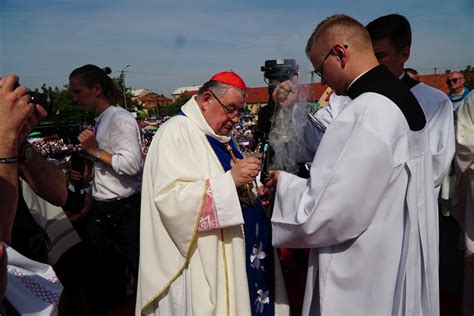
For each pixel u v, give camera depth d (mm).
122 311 3486
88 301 3074
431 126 2473
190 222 1923
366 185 1601
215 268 1999
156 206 1989
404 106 1713
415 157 1728
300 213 1725
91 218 3342
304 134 2232
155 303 2158
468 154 2789
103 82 3326
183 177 1972
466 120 2848
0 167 1312
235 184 1921
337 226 1649
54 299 1325
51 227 2045
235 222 1904
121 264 3438
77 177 3428
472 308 2963
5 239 1313
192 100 2260
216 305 1992
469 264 2930
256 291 2158
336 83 1862
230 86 2102
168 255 2055
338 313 1760
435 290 1869
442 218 3738
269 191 2203
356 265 1725
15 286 1270
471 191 2824
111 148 3234
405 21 2484
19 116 1341
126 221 3336
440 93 2586
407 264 1706
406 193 1710
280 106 2125
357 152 1603
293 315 3283
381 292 1706
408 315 1732
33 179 1725
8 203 1316
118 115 3230
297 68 2111
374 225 1690
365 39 1807
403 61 2510
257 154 2336
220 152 2197
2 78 1369
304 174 2387
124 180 3254
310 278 1893
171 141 2062
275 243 1892
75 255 2863
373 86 1732
